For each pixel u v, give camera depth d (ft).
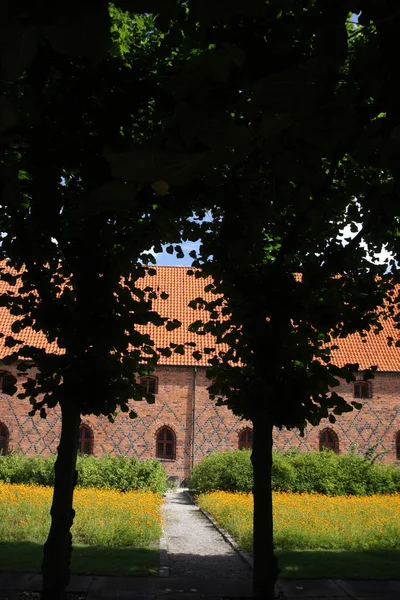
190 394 107.55
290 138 10.38
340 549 45.68
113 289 29.04
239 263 27.66
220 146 8.00
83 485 82.38
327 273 28.37
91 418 105.29
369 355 111.55
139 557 40.63
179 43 15.94
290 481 83.92
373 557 42.37
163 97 23.56
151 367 32.60
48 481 83.51
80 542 45.37
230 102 8.99
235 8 6.73
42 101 19.51
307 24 9.48
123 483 83.25
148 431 105.70
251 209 25.80
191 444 105.81
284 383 28.58
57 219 27.96
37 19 5.95
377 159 10.52
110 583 34.17
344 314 32.09
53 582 27.12
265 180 26.50
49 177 25.25
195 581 35.55
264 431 29.19
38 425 103.55
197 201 26.43
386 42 9.54
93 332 27.63
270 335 28.25
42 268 30.50
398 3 8.15
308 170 11.34
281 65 11.93
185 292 117.50
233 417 107.14
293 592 33.19
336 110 9.21
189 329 33.60
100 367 27.37
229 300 30.99
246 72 9.19
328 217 28.35
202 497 76.84
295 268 33.60
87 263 28.27
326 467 85.56
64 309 28.55
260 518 28.40
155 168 7.07
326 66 8.85
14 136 8.73
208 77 8.25
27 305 30.19
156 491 84.69
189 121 8.01
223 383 31.76
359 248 33.27
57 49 6.30
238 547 45.65
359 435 107.96
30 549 41.98
